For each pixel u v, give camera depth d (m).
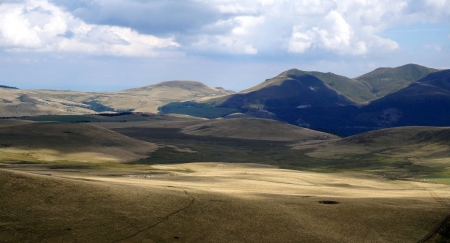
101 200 54.62
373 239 52.84
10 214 47.78
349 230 54.75
